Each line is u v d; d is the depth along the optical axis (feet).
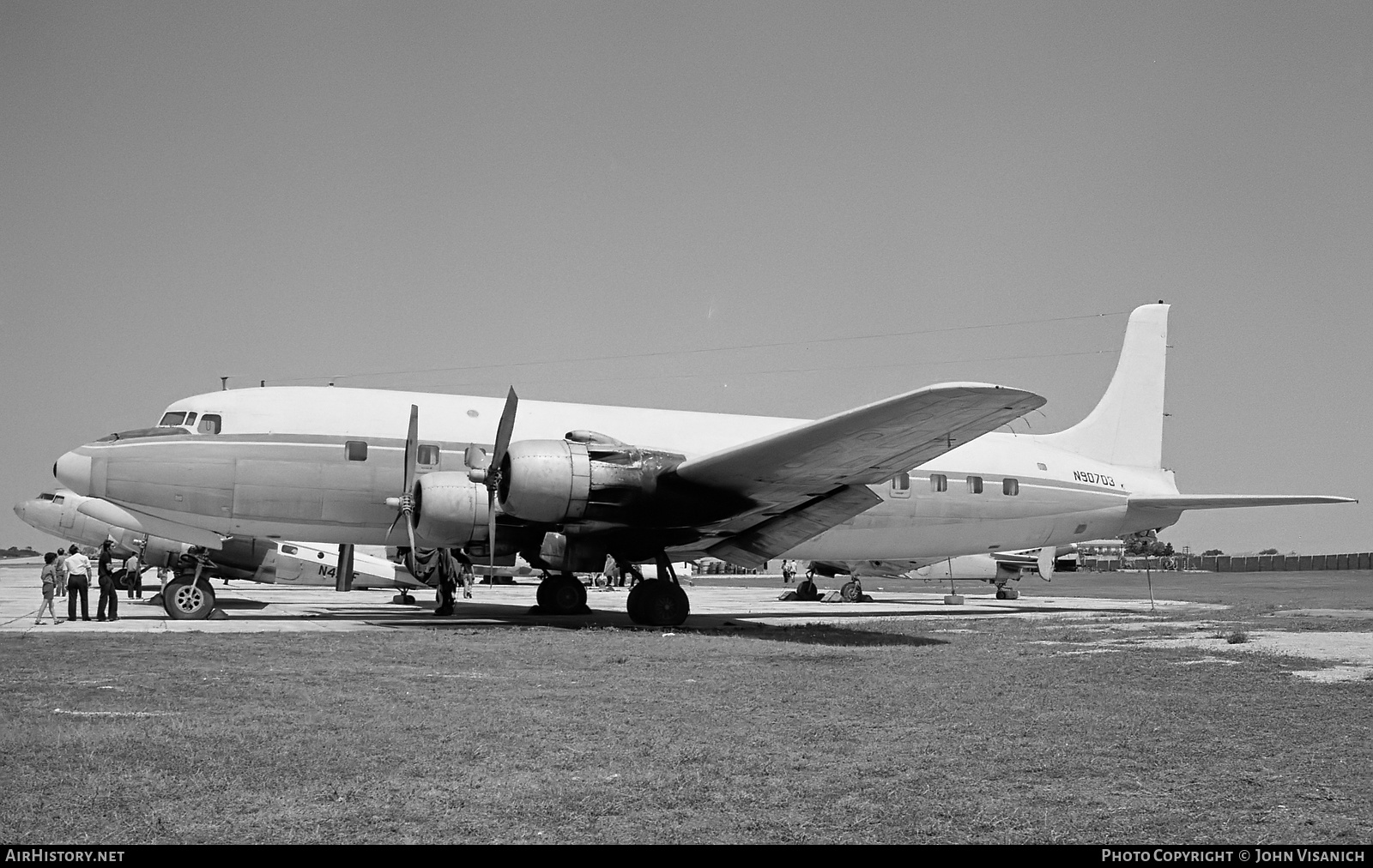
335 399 63.41
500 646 46.42
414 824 18.12
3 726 25.72
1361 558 282.15
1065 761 23.24
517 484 55.06
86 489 59.11
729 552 68.18
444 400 65.77
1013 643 50.34
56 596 91.40
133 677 35.01
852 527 74.49
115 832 17.39
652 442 68.03
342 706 29.50
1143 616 74.69
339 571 91.25
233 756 22.67
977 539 78.84
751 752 23.95
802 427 51.85
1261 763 23.06
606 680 35.73
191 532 62.49
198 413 61.46
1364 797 20.17
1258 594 128.06
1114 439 86.63
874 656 43.88
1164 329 89.56
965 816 18.92
